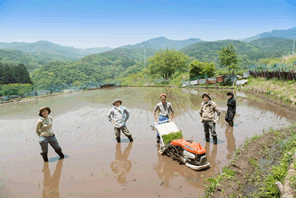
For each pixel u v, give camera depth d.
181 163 5.16
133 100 18.00
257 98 15.51
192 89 27.92
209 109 6.31
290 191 3.20
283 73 16.70
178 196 3.73
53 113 13.60
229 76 27.41
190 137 7.15
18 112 15.02
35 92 27.92
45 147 5.62
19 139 8.12
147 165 5.14
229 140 6.61
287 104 11.71
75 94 27.95
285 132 6.58
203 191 3.87
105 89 35.38
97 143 7.07
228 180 4.04
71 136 8.10
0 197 4.04
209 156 5.43
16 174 5.04
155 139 7.22
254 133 7.21
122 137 7.68
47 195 4.03
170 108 6.62
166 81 42.97
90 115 12.32
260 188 3.60
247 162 4.71
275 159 4.81
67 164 5.46
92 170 5.02
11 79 69.31
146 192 3.92
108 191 4.04
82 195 3.95
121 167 5.10
